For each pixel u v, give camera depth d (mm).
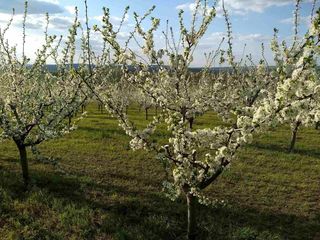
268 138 24172
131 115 41750
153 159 17188
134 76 8969
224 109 10125
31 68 12219
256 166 16703
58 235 9359
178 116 8852
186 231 10047
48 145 19531
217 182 14164
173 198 9148
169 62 9125
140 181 13859
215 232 10055
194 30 8828
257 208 11852
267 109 6555
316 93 5988
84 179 13477
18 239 9055
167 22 8883
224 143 7855
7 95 11945
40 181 12844
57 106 12250
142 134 8648
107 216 10445
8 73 12336
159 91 9016
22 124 11891
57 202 11039
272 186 14016
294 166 16938
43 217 10273
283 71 6883
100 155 17734
